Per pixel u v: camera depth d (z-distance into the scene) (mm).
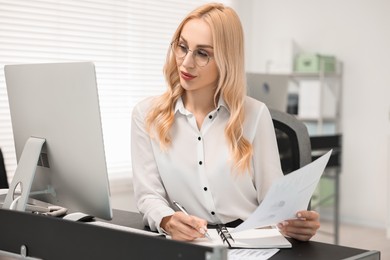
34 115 1523
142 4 4430
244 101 1703
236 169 1624
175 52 1614
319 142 3574
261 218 1303
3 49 3600
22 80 1542
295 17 5301
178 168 1657
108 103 4211
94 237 1119
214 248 949
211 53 1562
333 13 5051
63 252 1173
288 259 1259
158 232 1517
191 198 1680
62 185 1512
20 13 3668
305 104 5082
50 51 3842
